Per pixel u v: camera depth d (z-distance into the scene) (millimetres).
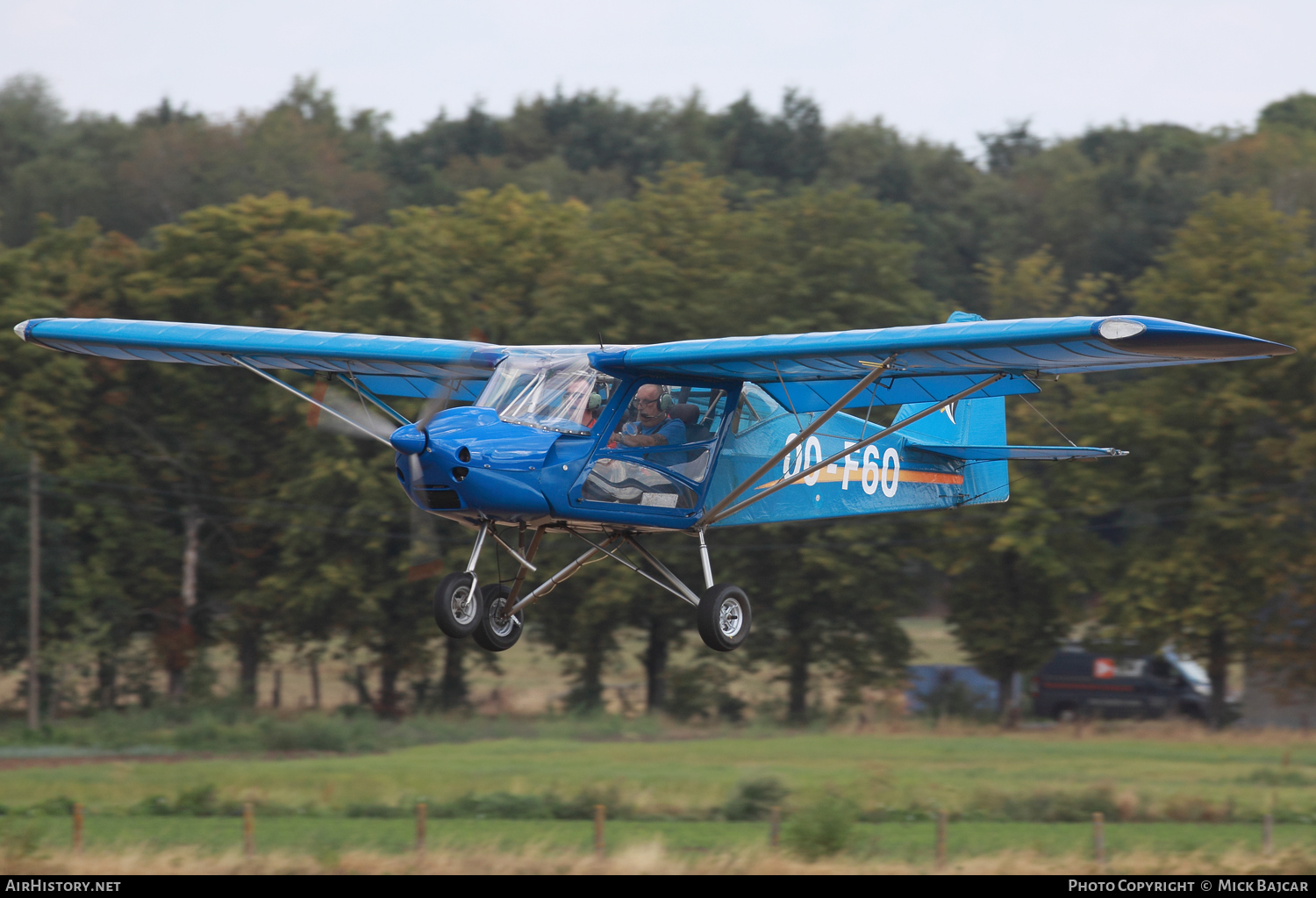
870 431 56312
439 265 152500
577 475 43156
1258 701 153250
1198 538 143750
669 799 83312
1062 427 156125
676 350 43938
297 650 155500
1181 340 36594
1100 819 64375
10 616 141125
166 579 152875
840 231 154375
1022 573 151500
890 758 112250
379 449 148000
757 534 147750
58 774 99625
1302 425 147750
